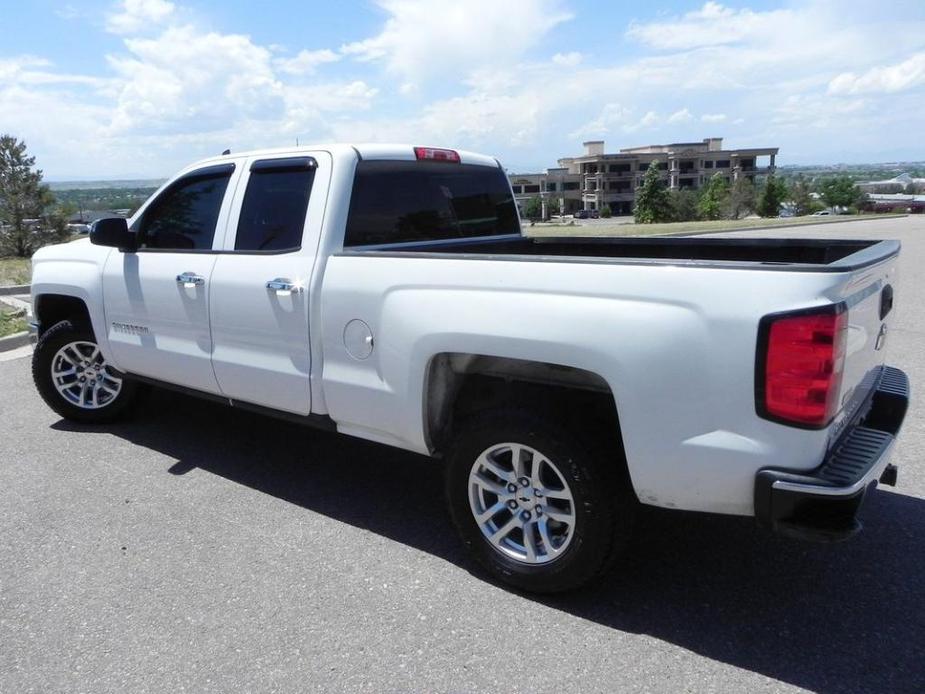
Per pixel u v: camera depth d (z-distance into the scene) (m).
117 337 4.77
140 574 3.36
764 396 2.43
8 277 13.82
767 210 82.75
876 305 3.01
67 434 5.21
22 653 2.81
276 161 3.95
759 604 3.07
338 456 4.81
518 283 2.89
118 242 4.47
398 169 4.09
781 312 2.38
